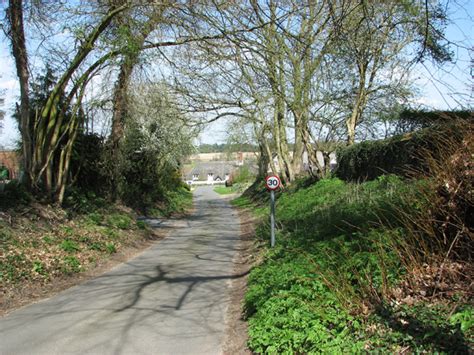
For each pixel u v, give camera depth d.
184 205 35.47
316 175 21.34
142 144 24.70
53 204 14.20
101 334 6.05
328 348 4.51
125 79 17.42
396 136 12.73
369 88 19.42
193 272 10.39
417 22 7.81
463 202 5.80
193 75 15.79
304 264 7.59
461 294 4.99
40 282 9.00
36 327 6.36
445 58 7.19
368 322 4.96
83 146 18.05
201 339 5.89
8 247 9.92
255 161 53.59
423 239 5.97
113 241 13.77
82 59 13.98
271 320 5.51
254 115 24.25
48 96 15.32
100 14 13.87
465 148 5.96
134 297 8.06
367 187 12.56
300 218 13.78
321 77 17.16
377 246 6.50
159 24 13.25
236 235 17.86
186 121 22.23
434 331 4.20
